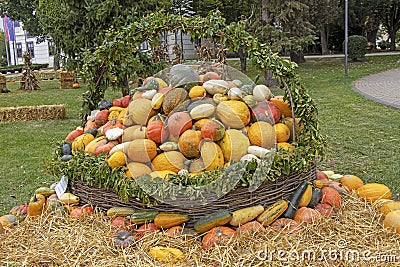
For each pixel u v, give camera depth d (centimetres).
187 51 1311
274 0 1368
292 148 272
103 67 326
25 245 240
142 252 224
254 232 234
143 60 476
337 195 273
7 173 498
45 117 923
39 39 2661
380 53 2528
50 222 259
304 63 2045
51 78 2041
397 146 537
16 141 690
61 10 739
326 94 1072
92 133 308
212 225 238
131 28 294
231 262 213
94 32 683
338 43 2834
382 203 277
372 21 2891
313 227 241
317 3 1803
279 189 257
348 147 540
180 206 242
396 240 235
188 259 220
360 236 236
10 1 2377
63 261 220
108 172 260
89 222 258
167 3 1501
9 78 2234
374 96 979
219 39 280
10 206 390
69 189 293
